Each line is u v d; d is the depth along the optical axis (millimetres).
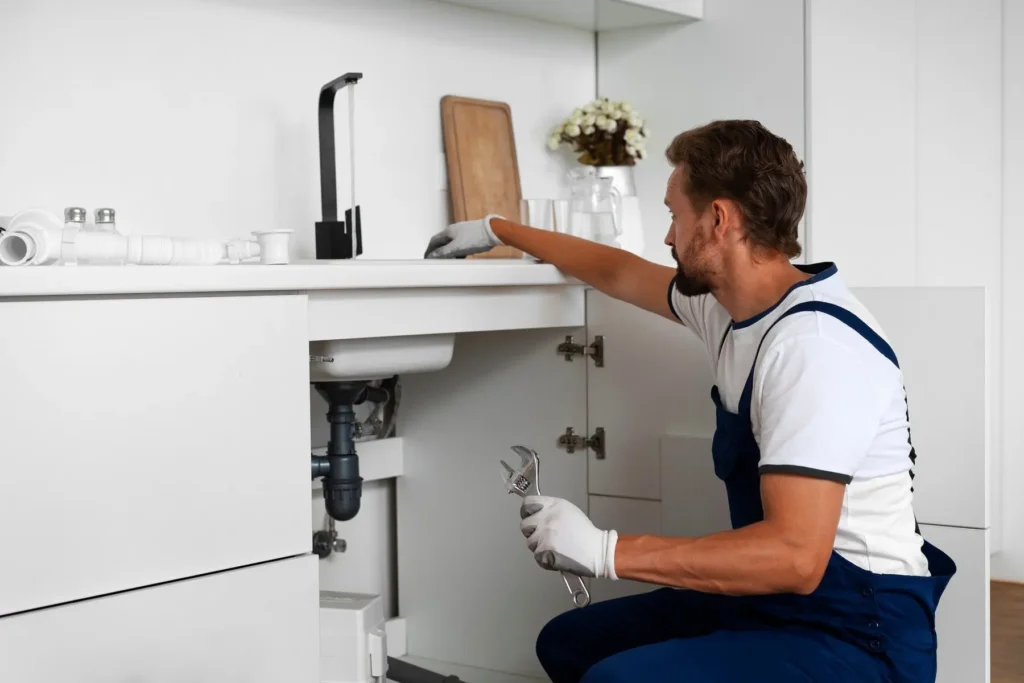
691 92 2830
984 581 1814
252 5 2201
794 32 2664
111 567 1354
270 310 1500
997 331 3326
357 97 2410
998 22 3180
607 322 2191
